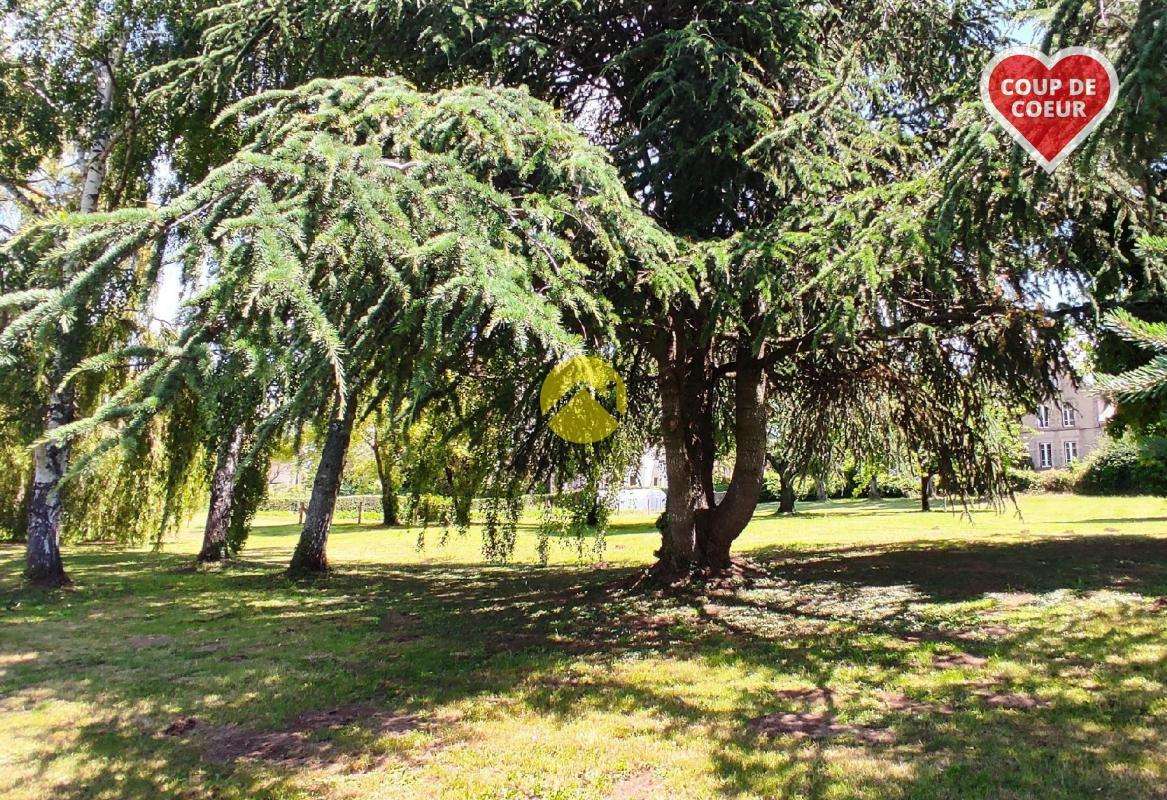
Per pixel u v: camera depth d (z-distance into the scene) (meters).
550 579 11.82
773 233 6.82
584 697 5.27
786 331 8.16
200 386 3.01
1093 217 6.48
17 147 11.05
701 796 3.61
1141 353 6.36
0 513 20.97
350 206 3.63
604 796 3.66
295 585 12.02
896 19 8.14
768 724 4.57
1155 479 19.88
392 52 7.79
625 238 5.55
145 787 3.96
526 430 9.12
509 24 7.68
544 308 3.72
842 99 6.86
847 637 6.76
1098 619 6.94
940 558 12.01
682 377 9.16
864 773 3.77
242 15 7.64
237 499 13.74
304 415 3.88
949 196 5.41
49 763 4.31
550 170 5.41
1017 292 7.55
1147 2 3.63
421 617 8.84
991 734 4.21
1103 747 3.96
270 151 4.83
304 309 3.05
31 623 8.81
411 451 9.16
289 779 4.00
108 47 11.11
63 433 2.73
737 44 7.82
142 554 17.88
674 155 7.30
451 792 3.76
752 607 8.34
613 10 8.01
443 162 4.49
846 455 14.05
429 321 3.65
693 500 9.73
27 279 3.53
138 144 11.20
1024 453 17.11
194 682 6.03
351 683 5.88
